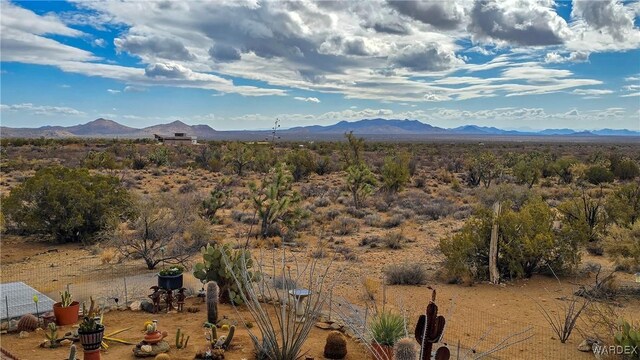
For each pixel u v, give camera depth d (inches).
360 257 728.3
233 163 2175.2
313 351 374.0
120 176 1849.2
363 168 1315.2
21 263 682.2
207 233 772.0
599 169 1764.3
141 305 478.3
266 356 359.3
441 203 1218.0
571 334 426.0
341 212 1160.8
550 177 1985.7
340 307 468.1
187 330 422.0
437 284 596.7
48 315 427.2
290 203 914.1
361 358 364.5
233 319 442.3
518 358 372.5
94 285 551.5
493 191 1091.9
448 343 399.5
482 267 626.2
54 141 3986.2
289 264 673.6
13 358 340.8
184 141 4751.5
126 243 672.4
